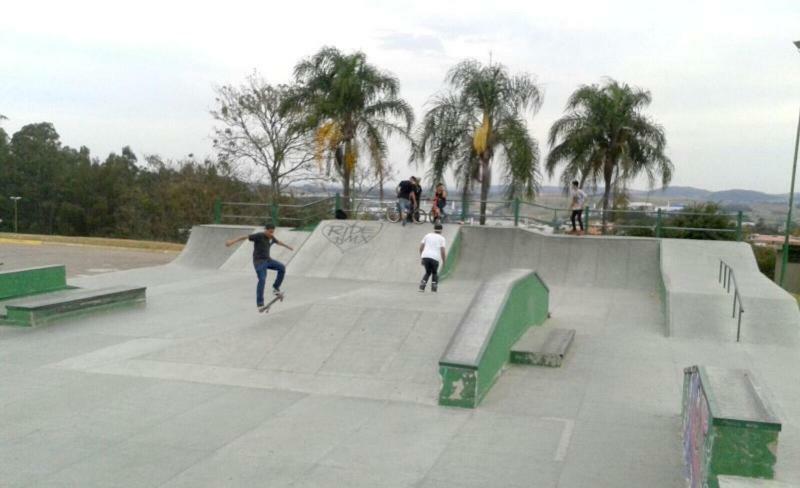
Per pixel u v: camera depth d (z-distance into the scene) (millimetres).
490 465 6773
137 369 9852
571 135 27438
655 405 8672
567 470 6664
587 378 9797
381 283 17906
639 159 27609
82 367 9906
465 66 26141
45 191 59438
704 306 13305
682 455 7051
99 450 7012
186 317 13164
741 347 11750
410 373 9617
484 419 8109
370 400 8766
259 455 6953
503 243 20000
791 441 7082
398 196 21469
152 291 16312
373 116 27859
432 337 10711
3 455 6848
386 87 27750
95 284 17328
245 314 13406
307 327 11234
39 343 11141
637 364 10570
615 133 27156
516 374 9938
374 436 7535
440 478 6461
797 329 12375
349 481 6379
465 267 19531
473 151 26047
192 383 9328
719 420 4766
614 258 18766
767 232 30656
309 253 20312
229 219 41094
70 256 24422
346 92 26844
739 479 4652
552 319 13961
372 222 21469
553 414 8297
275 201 36625
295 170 36812
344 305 12039
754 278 16031
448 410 8422
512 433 7656
